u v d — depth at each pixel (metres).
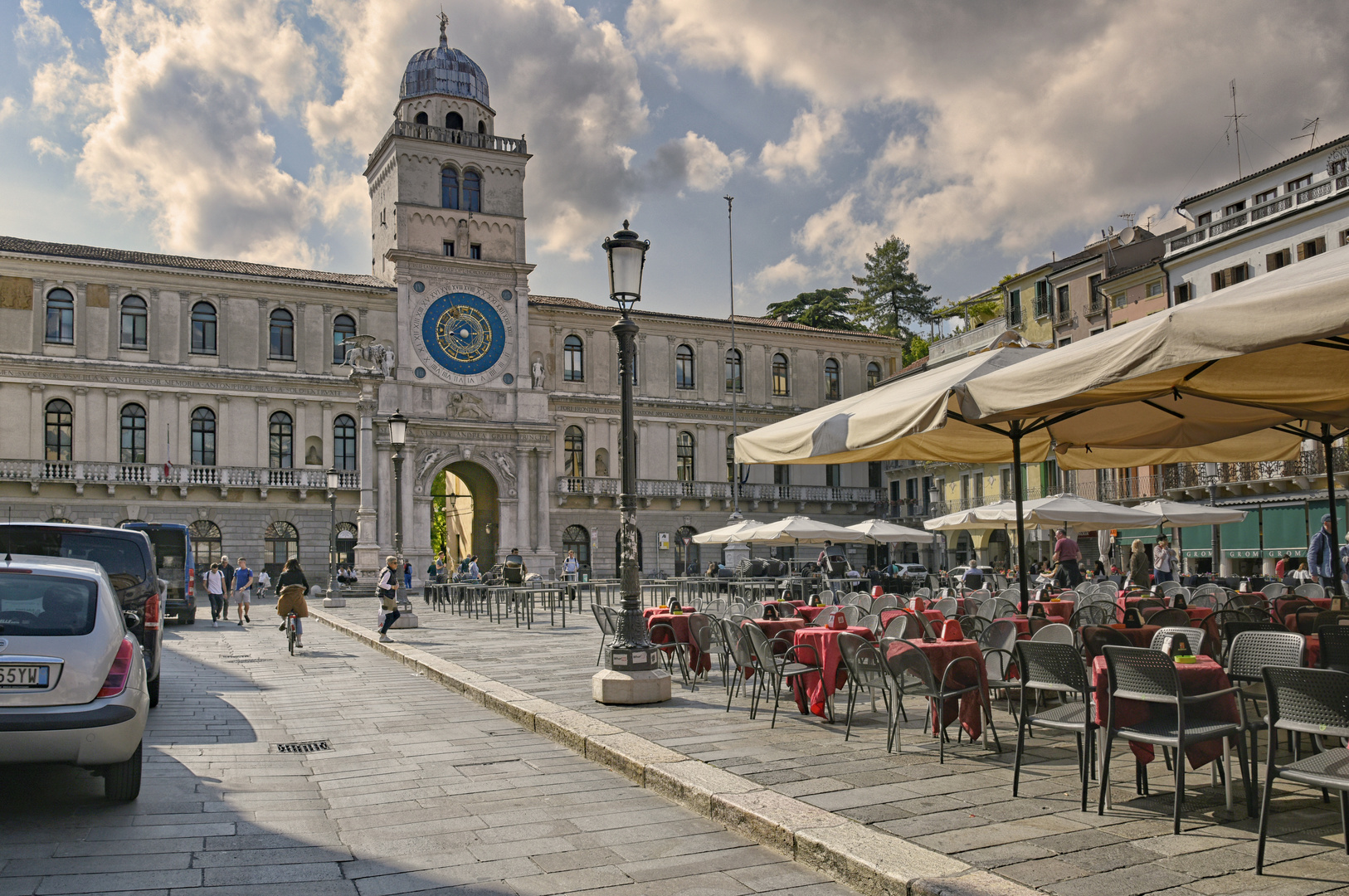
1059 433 13.72
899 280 94.62
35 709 7.59
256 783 9.23
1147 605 15.02
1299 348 8.42
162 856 6.89
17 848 6.98
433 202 60.50
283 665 19.83
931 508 65.81
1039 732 10.60
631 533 13.33
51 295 52.38
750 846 7.23
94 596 8.23
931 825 7.06
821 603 18.67
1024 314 54.53
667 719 11.65
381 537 56.44
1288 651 7.96
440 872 6.65
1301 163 37.16
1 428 50.53
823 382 71.94
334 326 58.16
